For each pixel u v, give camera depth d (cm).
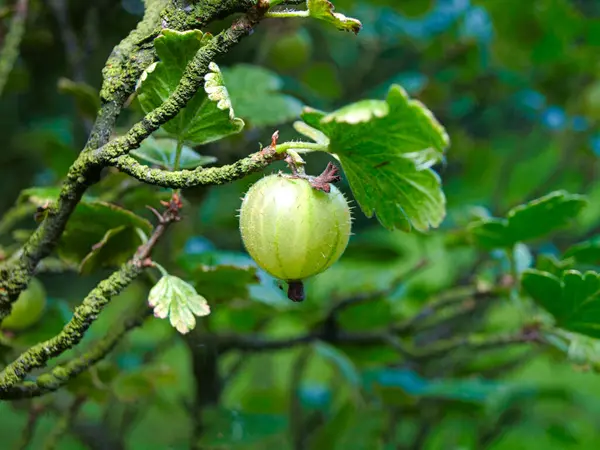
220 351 41
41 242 30
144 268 30
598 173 60
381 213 30
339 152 29
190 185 29
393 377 44
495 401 44
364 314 44
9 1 42
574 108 57
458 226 43
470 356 52
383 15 56
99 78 47
